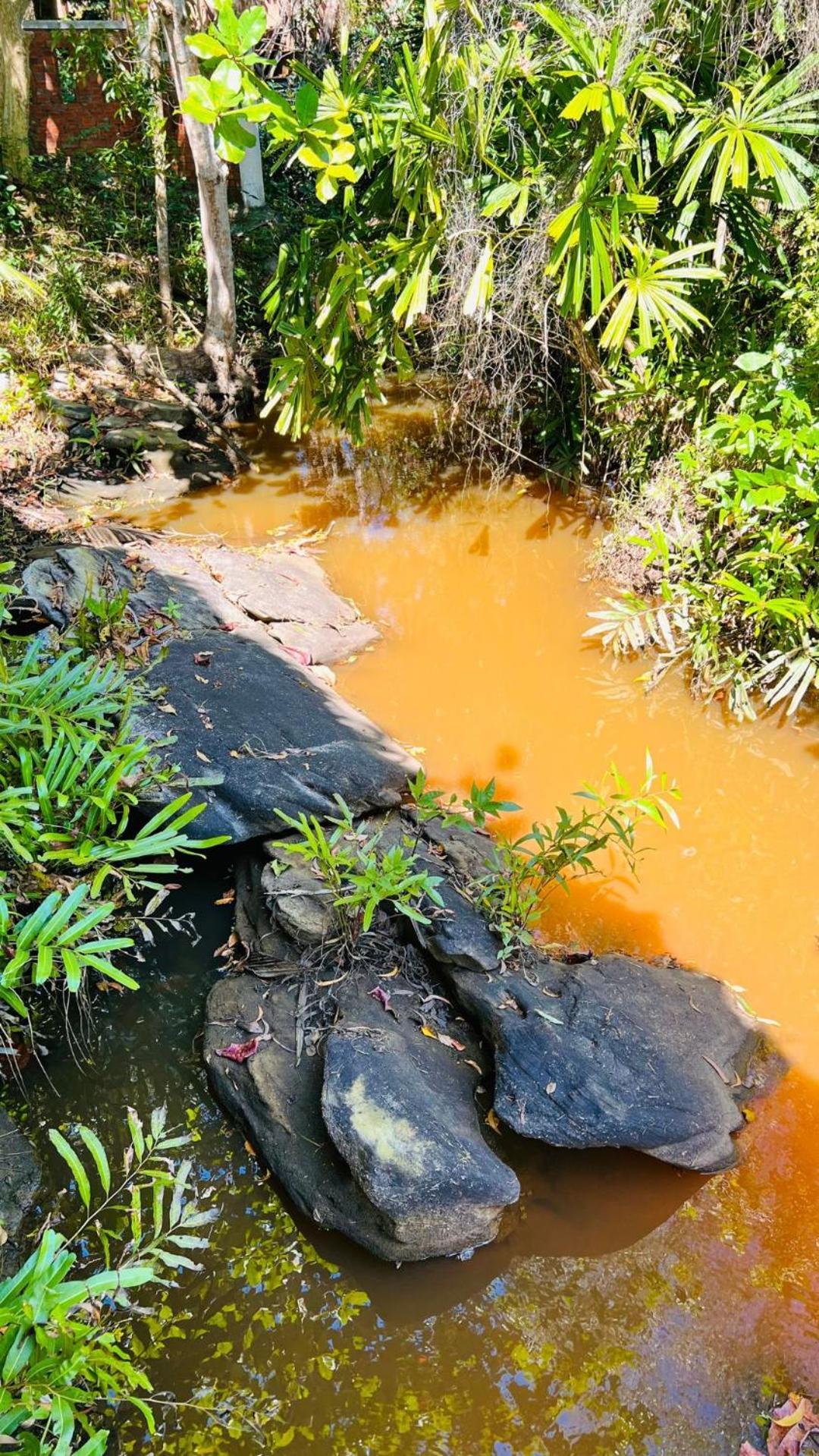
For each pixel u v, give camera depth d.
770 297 4.52
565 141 4.00
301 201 8.51
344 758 3.27
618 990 2.65
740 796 3.52
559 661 4.18
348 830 2.82
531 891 2.84
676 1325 2.09
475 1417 1.94
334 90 3.76
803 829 3.39
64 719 2.63
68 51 7.65
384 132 3.95
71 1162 1.81
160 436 5.45
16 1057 2.53
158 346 6.30
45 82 7.91
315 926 2.70
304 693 3.62
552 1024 2.51
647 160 3.98
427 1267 2.17
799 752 3.70
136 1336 2.02
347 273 4.08
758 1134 2.45
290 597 4.32
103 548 4.34
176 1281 2.12
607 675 4.08
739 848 3.31
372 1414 1.93
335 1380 1.98
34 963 2.55
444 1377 2.00
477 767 3.56
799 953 2.95
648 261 3.80
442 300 4.81
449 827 3.12
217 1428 1.90
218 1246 2.18
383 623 4.38
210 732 3.28
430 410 6.48
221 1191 2.29
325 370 4.64
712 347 4.50
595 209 3.52
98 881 2.32
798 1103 2.53
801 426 3.58
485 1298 2.13
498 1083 2.44
